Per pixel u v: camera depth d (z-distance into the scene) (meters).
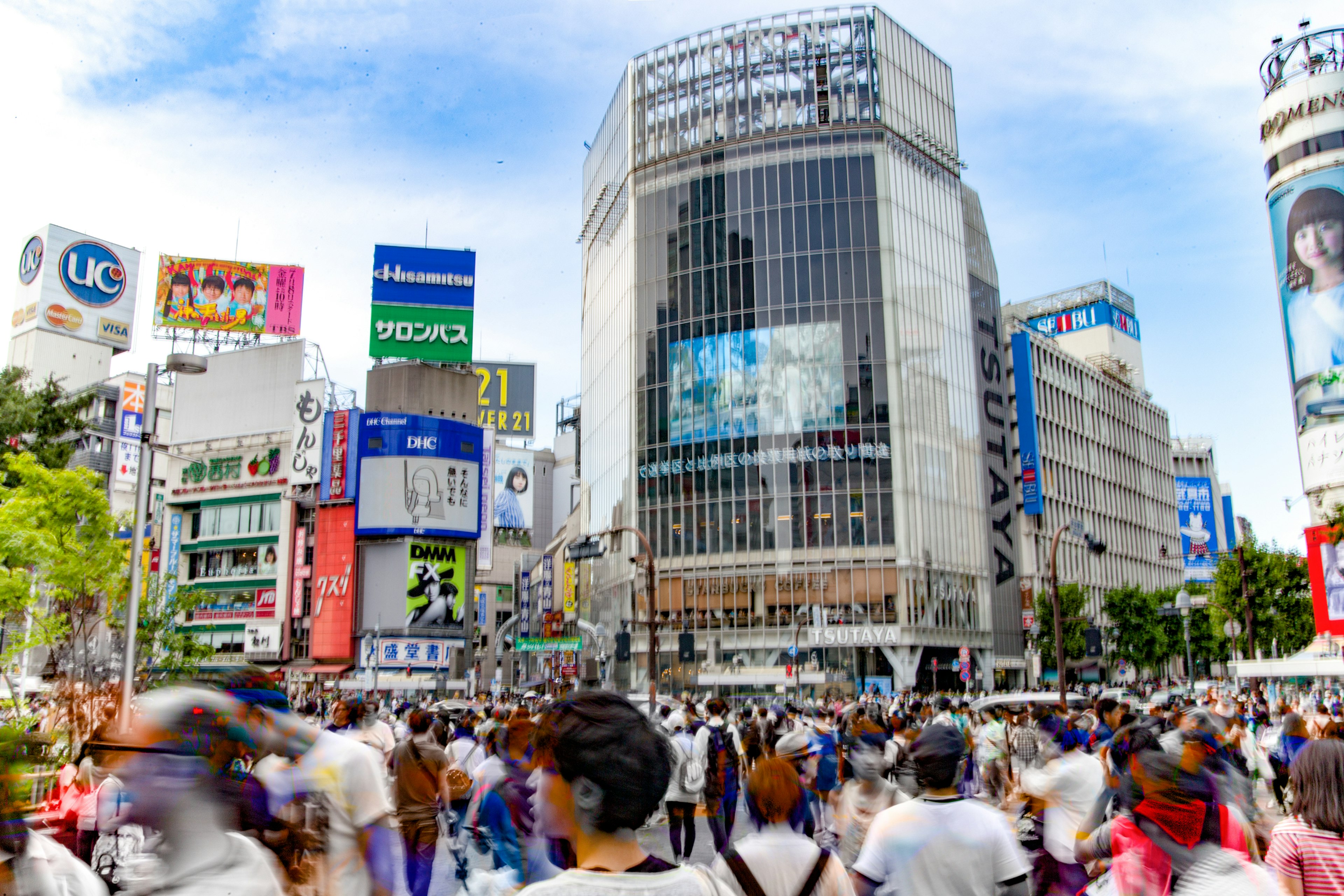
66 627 32.38
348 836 5.28
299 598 76.38
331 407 79.25
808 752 11.75
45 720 18.00
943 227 78.38
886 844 4.68
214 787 3.47
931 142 78.75
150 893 3.33
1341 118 56.56
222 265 89.31
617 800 2.79
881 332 71.00
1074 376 102.94
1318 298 56.16
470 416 82.75
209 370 84.75
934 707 26.52
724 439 71.75
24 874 3.29
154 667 32.06
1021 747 14.50
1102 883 6.09
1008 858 4.61
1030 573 86.75
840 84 75.44
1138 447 116.50
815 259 72.56
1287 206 58.34
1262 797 18.28
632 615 71.62
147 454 20.62
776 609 68.06
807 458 69.62
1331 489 54.53
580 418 92.38
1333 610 51.03
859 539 68.06
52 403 39.78
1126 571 106.75
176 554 82.25
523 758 8.57
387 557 75.25
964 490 74.50
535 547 122.75
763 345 72.19
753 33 77.69
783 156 74.75
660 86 80.12
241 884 3.38
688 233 76.31
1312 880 4.49
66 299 91.25
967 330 78.81
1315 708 29.77
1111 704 12.06
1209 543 131.75
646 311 77.00
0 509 32.19
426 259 84.88
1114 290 126.06
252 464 80.94
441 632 74.81
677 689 68.25
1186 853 4.58
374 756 5.57
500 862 8.65
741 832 17.45
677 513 72.19
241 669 4.84
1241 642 68.94
